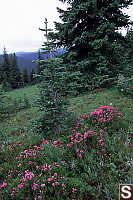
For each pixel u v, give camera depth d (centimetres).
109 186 258
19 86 5056
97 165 309
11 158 390
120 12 1089
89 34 1032
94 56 1137
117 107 696
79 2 1066
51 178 262
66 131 489
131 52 1223
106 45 1036
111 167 306
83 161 323
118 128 473
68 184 260
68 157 350
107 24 973
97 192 251
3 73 4372
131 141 399
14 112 1256
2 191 258
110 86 1109
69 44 1207
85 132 419
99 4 1120
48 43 445
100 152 358
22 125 790
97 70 1103
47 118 490
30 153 367
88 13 1055
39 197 229
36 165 331
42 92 474
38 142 479
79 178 281
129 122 500
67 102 498
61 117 498
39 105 483
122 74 1064
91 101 905
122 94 885
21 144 462
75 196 244
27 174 275
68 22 1079
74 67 1160
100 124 486
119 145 376
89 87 1116
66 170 310
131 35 1206
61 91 501
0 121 995
